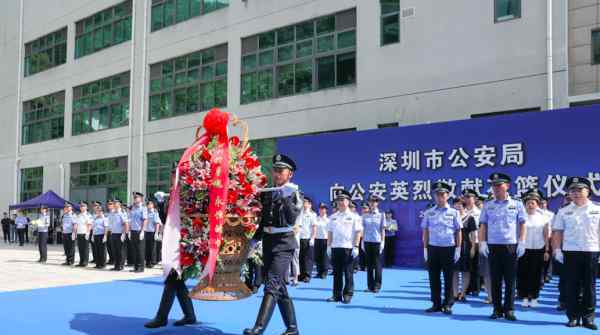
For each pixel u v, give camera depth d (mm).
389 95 16188
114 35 25469
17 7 31547
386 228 14398
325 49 17859
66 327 6902
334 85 17594
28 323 7168
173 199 6336
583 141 11867
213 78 21156
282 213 6125
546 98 13398
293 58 18703
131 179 24094
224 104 20703
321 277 12781
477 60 14547
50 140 28891
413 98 15680
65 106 28031
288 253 6160
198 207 6262
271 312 5930
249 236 6238
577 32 13266
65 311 8039
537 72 13570
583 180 7355
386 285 11055
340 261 9031
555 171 12164
